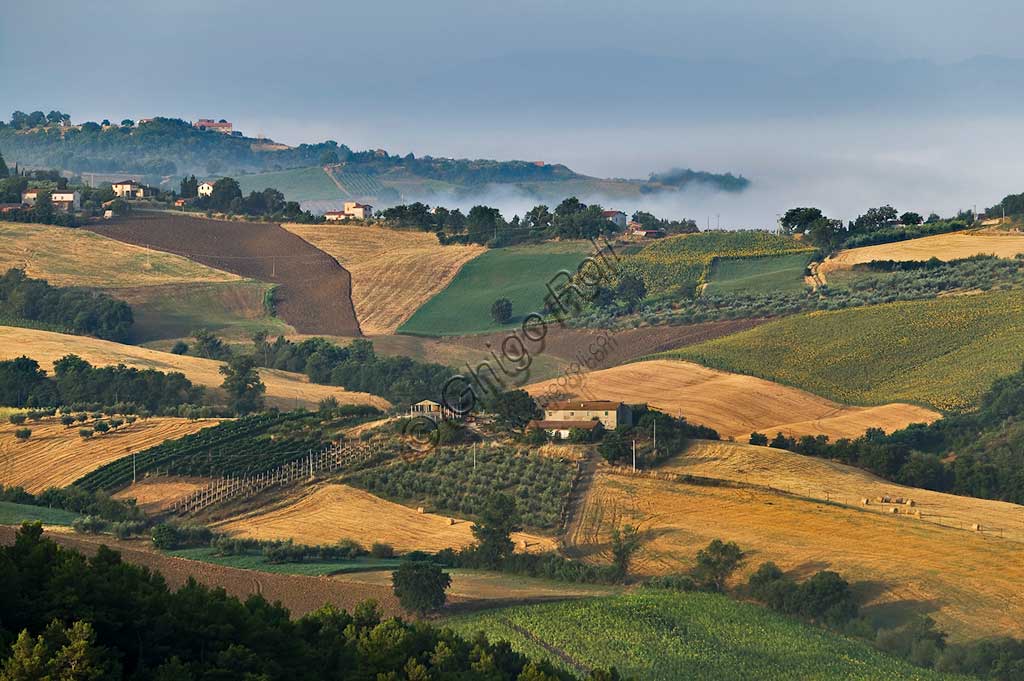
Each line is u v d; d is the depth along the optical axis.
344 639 143.75
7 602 121.25
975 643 172.50
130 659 123.50
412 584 177.12
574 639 169.88
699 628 174.88
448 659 140.25
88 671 111.12
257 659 124.19
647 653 165.75
